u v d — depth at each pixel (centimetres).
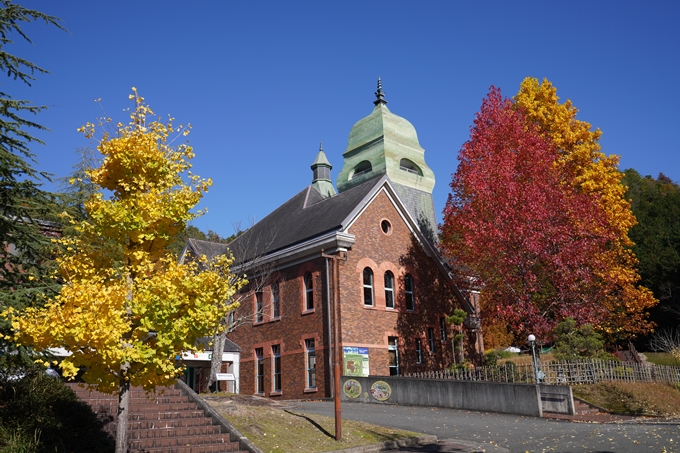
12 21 1462
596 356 2466
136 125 1098
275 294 3123
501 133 2912
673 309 4794
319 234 2889
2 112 1412
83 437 1364
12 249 1789
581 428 1694
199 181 1091
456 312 2888
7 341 1338
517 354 3900
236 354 3158
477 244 2708
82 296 909
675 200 6731
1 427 1262
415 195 4294
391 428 1756
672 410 2127
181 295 980
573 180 3033
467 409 2169
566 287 2698
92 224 1073
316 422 1734
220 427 1553
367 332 2802
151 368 981
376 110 4456
